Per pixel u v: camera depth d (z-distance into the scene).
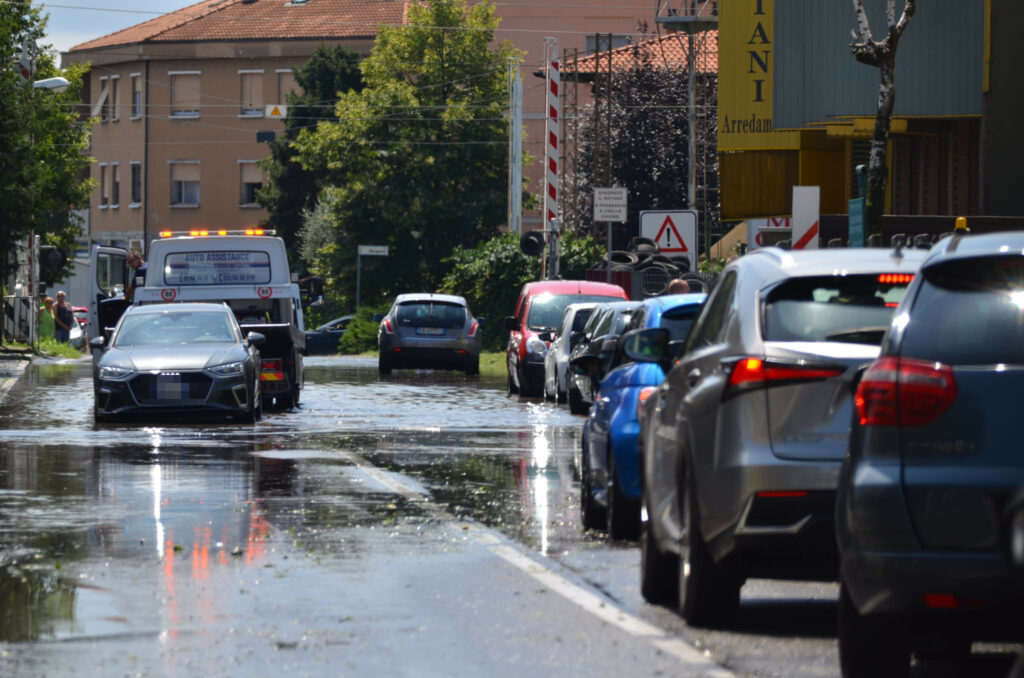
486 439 53.12
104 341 63.59
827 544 19.95
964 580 15.42
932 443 15.76
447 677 18.44
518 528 31.72
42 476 40.59
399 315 100.00
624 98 172.25
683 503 22.12
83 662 19.11
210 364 58.75
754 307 21.19
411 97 182.00
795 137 99.75
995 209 80.94
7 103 97.12
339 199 183.88
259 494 36.94
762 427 20.20
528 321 80.25
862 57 62.97
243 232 78.62
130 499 35.84
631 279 99.50
